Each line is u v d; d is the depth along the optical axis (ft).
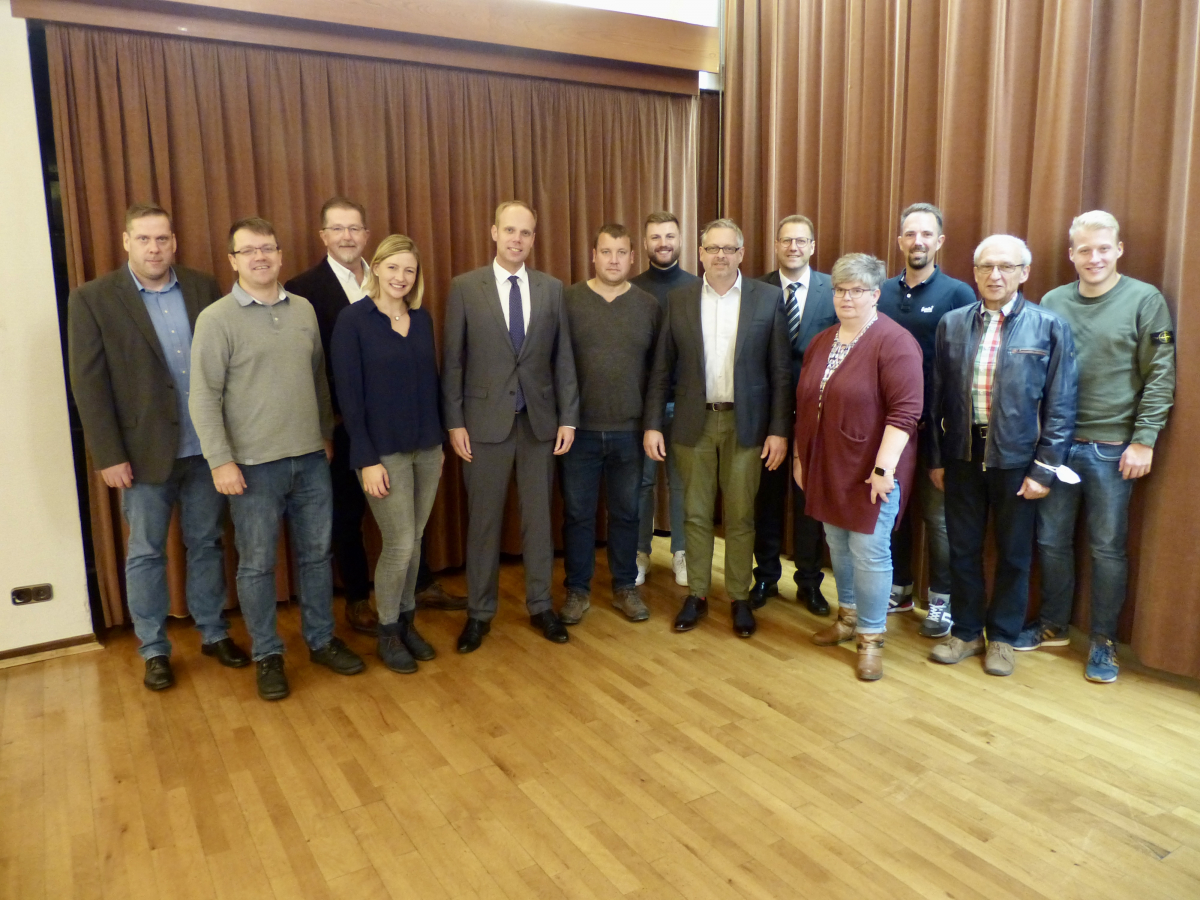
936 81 10.85
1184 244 8.16
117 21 9.61
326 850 6.26
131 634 10.47
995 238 8.54
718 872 5.96
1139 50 8.64
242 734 8.00
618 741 7.80
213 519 9.23
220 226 10.65
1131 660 9.45
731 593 10.40
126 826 6.58
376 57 11.24
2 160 9.10
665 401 10.32
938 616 10.15
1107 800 6.77
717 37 13.71
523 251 9.34
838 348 8.98
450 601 11.40
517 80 12.46
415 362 8.91
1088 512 9.03
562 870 6.00
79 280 9.80
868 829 6.42
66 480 9.78
